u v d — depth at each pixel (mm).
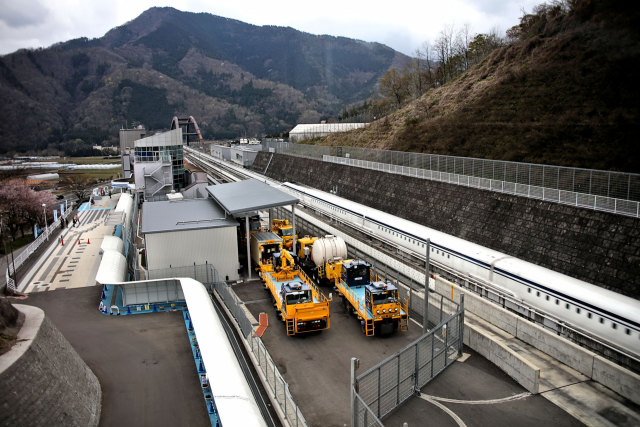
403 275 35938
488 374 22219
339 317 29812
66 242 47375
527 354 23672
